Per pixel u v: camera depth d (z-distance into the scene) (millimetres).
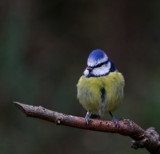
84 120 5094
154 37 14008
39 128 11516
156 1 14188
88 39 13797
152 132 5410
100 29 13898
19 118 11422
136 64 13422
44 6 13695
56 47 13391
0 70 11461
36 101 11641
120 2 14023
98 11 14008
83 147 11633
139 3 14297
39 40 13195
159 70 12992
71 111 11859
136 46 13773
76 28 13914
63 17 13891
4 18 12141
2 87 11461
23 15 12289
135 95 12258
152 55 13656
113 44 13719
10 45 11547
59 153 11492
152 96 11422
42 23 13586
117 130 5250
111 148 11352
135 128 5277
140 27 14008
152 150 5469
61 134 11711
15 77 11453
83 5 13992
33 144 11273
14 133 11344
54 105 11922
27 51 12367
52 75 12672
